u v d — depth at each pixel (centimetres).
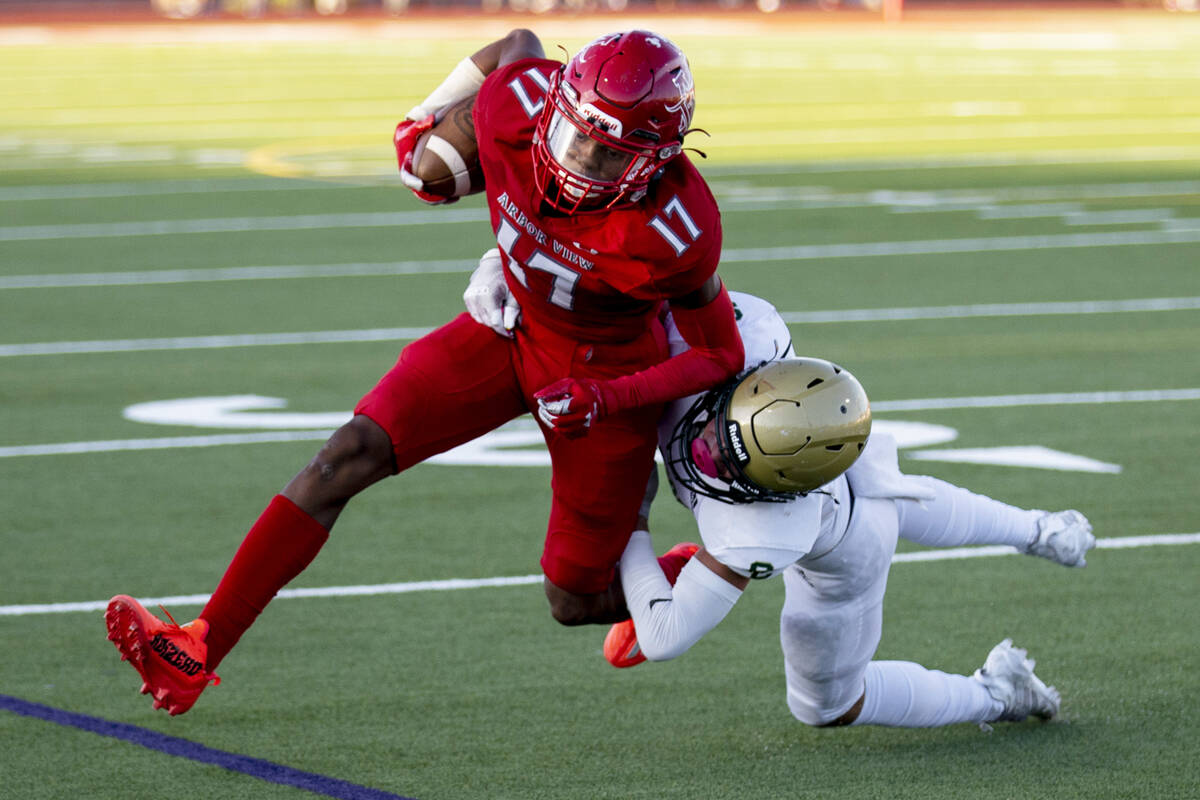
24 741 1600
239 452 2689
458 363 1415
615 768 1543
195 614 1962
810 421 1295
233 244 4772
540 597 2034
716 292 1322
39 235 4938
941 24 18538
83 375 3234
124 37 16500
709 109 8762
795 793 1484
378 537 2266
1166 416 2903
